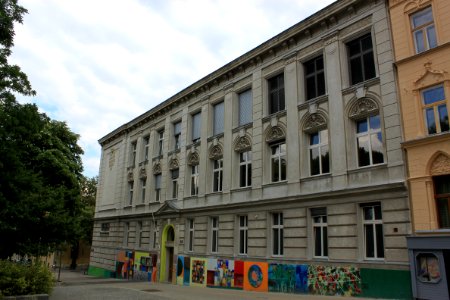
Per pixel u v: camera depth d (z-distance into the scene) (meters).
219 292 18.83
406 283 13.74
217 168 25.38
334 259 16.44
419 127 14.58
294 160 19.38
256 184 21.38
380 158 16.12
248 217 21.39
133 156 37.94
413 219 14.11
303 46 20.30
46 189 23.31
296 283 17.70
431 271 12.99
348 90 17.56
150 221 31.64
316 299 15.17
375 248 15.43
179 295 16.78
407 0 15.89
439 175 13.77
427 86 14.61
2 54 15.07
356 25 17.86
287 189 19.41
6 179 15.56
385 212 15.00
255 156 21.89
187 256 25.52
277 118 20.98
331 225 16.89
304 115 19.39
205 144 26.44
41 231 21.73
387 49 16.27
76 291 16.58
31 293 12.52
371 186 15.55
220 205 23.45
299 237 18.17
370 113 16.64
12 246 21.16
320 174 18.08
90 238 54.38
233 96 24.75
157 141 33.88
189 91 28.94
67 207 29.84
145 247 31.31
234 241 22.03
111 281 28.88
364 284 15.06
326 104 18.45
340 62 18.19
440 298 12.56
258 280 19.67
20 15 15.33
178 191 28.41
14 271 12.50
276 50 21.89
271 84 22.53
